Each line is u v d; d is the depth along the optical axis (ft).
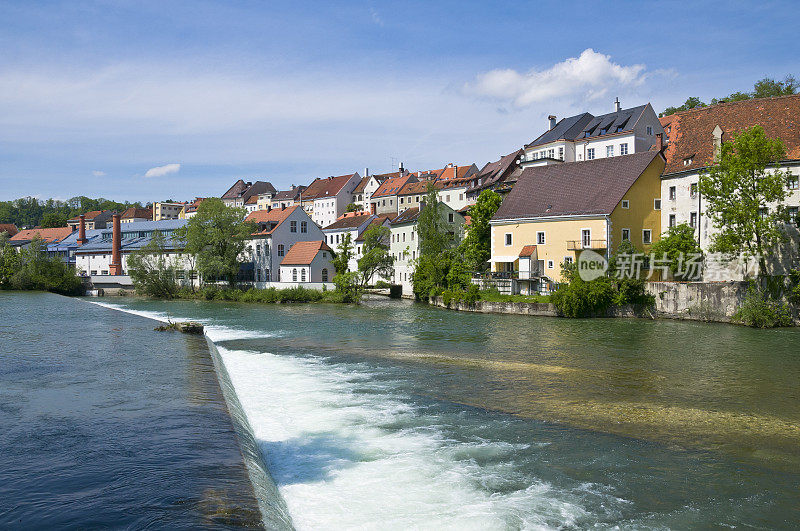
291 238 247.29
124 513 23.67
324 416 49.67
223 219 230.07
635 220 159.43
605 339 97.91
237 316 148.15
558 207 167.22
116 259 296.10
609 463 39.11
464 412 51.37
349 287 207.10
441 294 177.37
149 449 32.63
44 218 571.69
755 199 121.39
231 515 23.62
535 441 43.50
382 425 47.21
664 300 131.85
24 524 22.58
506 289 165.89
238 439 35.09
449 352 85.10
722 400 56.03
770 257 131.95
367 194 426.51
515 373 69.05
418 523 29.55
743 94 241.14
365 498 32.50
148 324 108.06
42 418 39.32
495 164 301.02
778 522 30.96
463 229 235.81
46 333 91.97
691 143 159.84
